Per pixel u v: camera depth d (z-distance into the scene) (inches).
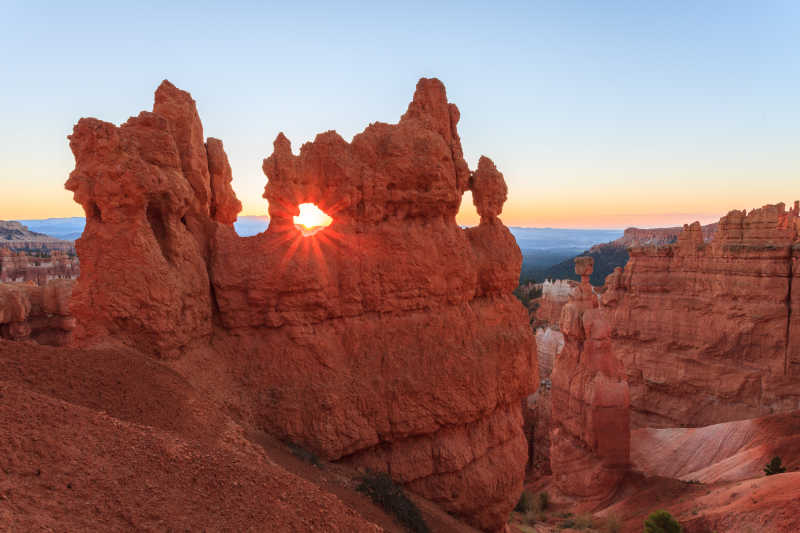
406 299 744.3
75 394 423.5
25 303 1259.2
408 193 755.4
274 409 641.6
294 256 682.2
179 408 486.0
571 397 1754.4
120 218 578.2
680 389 2485.2
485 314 836.6
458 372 747.4
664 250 2632.9
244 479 371.2
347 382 685.3
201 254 687.1
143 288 571.2
